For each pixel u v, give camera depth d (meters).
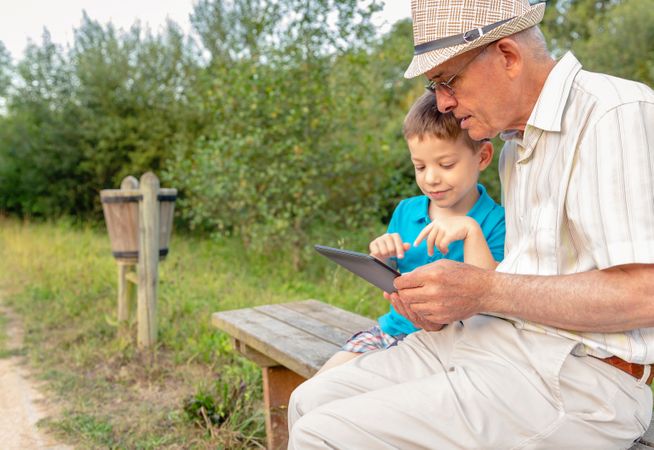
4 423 3.42
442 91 1.75
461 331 1.82
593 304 1.43
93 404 3.64
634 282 1.40
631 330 1.53
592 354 1.55
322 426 1.57
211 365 4.13
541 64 1.66
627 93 1.49
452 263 1.57
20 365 4.36
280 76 7.29
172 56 13.03
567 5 15.41
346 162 7.71
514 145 1.92
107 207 4.79
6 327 5.37
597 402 1.52
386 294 1.87
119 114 13.17
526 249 1.65
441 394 1.56
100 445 3.13
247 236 8.53
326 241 7.86
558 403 1.53
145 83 13.02
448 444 1.54
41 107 13.29
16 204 14.28
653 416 1.85
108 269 7.45
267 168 7.28
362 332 2.35
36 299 6.24
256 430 3.10
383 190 8.27
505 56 1.64
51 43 13.41
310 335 2.81
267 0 7.21
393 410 1.56
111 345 4.59
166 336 4.71
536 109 1.61
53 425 3.36
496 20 1.62
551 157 1.61
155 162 12.98
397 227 2.29
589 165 1.48
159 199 4.58
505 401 1.54
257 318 3.15
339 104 7.45
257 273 7.43
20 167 13.57
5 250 9.60
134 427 3.33
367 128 8.19
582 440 1.52
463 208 2.12
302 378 3.01
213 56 11.92
